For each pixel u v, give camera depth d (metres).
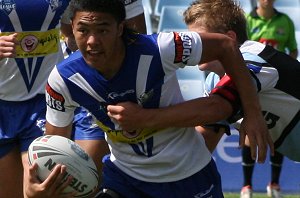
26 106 16.95
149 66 12.63
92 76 12.73
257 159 12.93
